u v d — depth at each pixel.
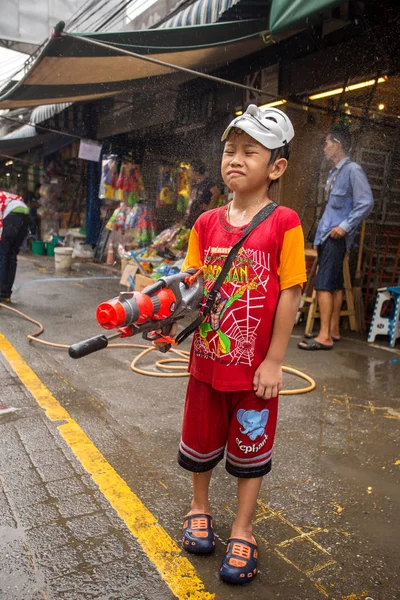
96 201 12.31
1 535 2.00
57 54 5.32
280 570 1.87
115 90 7.50
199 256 1.92
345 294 5.54
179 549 1.97
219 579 1.82
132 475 2.48
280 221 1.74
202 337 1.85
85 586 1.76
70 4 8.85
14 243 6.48
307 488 2.43
